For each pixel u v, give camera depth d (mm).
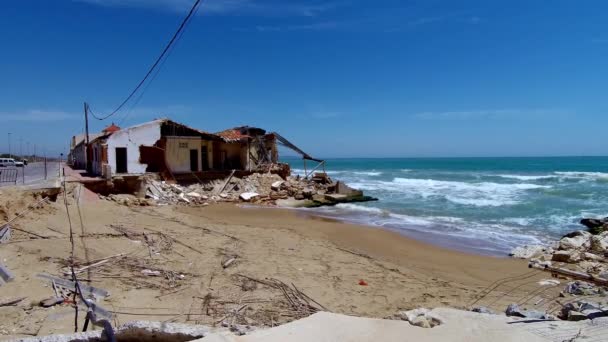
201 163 31078
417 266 12984
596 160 109812
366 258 13578
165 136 28641
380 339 4609
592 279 10305
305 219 21625
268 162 35688
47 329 6898
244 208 24891
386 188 38125
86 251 12023
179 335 4992
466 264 13406
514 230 18906
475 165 89625
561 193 30812
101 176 25578
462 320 5230
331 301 9445
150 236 14664
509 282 11430
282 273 11312
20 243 11789
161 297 9039
